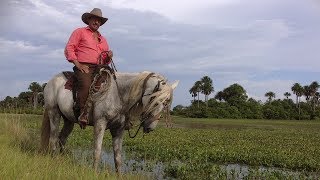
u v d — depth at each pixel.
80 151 14.57
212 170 11.95
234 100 123.44
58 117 10.16
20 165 7.80
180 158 15.33
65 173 7.60
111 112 8.78
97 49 9.39
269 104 129.88
